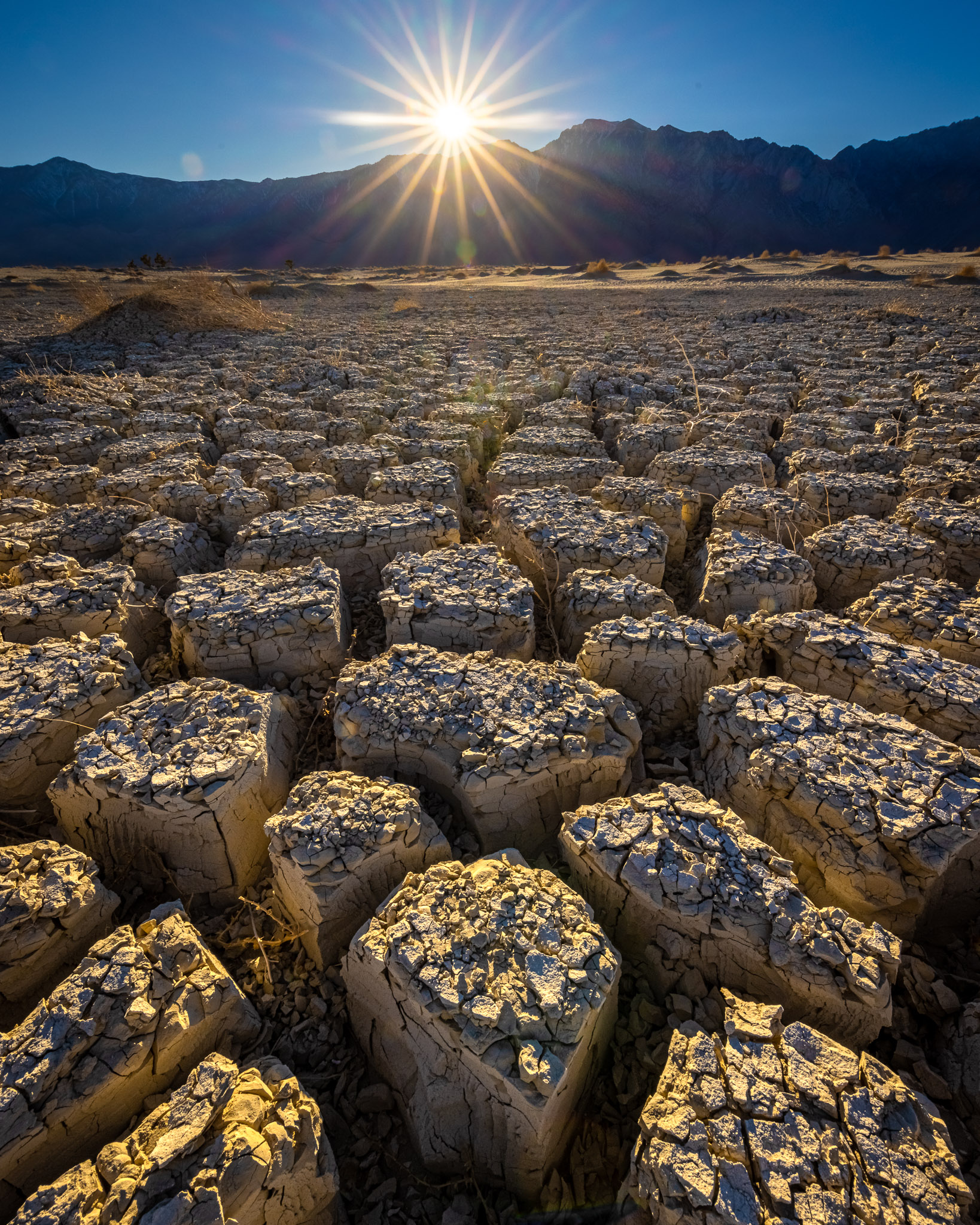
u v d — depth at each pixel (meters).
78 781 3.06
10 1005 2.59
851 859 2.84
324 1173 2.05
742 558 5.11
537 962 2.29
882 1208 1.82
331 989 2.75
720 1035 2.31
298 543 5.47
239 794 3.07
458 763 3.23
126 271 41.41
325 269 51.69
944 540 5.63
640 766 3.63
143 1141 2.00
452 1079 2.25
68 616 4.47
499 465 7.34
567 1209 2.21
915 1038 2.59
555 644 4.86
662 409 9.50
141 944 2.50
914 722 3.63
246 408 9.38
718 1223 1.80
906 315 18.23
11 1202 2.04
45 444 8.09
